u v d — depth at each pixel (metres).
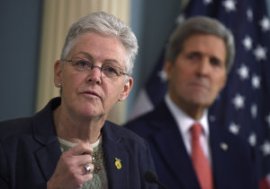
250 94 6.61
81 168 2.49
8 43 6.11
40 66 5.84
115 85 2.84
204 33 4.88
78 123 2.88
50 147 2.85
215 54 4.85
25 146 2.82
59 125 2.98
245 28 6.72
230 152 4.86
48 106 3.08
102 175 2.98
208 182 4.62
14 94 6.06
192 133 4.80
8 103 6.05
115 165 3.04
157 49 6.68
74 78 2.78
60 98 3.16
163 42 6.70
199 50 4.82
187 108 4.83
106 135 3.15
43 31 5.88
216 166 4.73
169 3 6.80
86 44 2.81
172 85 4.93
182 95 4.80
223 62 4.93
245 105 6.54
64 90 2.83
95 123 2.90
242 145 4.97
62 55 2.90
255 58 6.75
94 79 2.75
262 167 6.60
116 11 5.82
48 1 5.88
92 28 2.84
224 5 6.61
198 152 4.72
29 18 6.14
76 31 2.87
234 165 4.80
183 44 4.90
